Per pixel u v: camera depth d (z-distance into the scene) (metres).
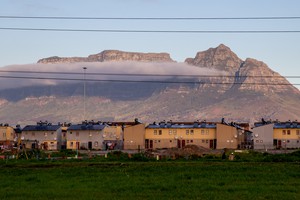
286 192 73.50
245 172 98.88
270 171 100.31
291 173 96.44
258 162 120.56
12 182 87.00
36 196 70.88
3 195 71.56
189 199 67.56
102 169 104.62
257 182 85.06
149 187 79.00
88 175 96.12
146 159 133.00
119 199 67.62
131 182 84.94
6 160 133.88
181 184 82.25
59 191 75.56
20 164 118.25
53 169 106.19
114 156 149.25
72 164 116.25
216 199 67.38
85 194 72.38
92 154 169.75
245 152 173.25
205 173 96.88
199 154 161.12
